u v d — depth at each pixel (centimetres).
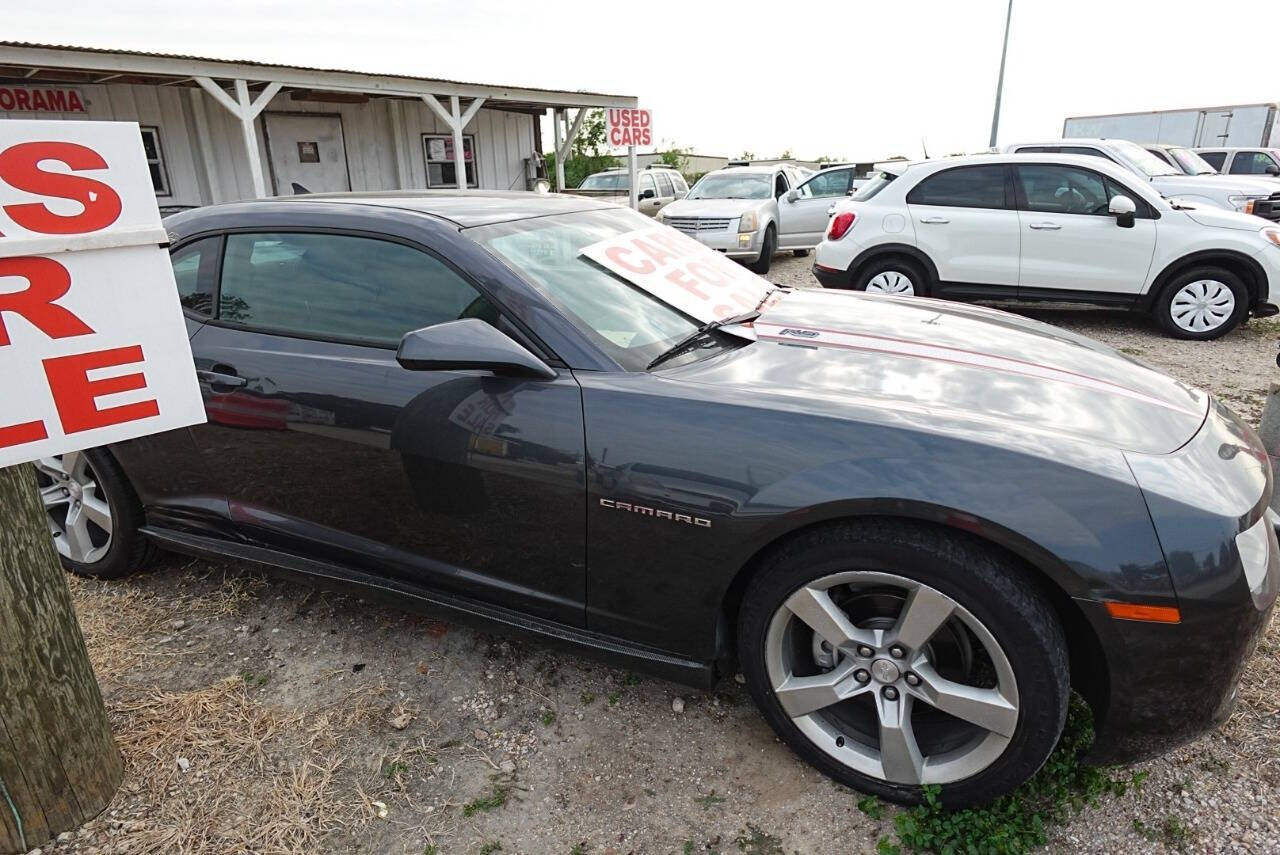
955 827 187
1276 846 184
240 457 256
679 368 217
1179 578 163
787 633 201
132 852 187
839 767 201
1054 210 695
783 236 1227
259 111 952
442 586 239
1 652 174
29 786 184
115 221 165
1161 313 682
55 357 162
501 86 1198
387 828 195
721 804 201
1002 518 167
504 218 255
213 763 214
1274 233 639
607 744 221
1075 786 200
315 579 259
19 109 927
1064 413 198
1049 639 169
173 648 266
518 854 188
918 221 732
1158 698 171
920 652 185
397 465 228
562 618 224
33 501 177
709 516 192
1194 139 1980
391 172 1316
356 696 241
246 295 259
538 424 208
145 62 844
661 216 1127
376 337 237
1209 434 200
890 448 180
